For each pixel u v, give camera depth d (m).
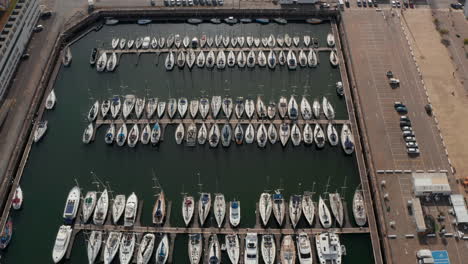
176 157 136.62
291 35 175.62
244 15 183.25
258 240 115.81
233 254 111.50
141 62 166.50
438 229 113.56
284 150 137.00
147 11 183.12
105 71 163.50
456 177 125.44
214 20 181.50
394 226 114.62
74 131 144.12
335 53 167.00
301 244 112.00
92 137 140.75
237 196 126.19
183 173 132.38
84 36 178.25
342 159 134.88
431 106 143.12
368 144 133.88
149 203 124.62
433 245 110.88
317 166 133.38
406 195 121.19
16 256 115.25
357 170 131.88
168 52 169.75
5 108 146.12
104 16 183.75
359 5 183.62
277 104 149.25
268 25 180.88
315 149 137.12
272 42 170.12
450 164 128.38
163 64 165.62
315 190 127.19
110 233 116.00
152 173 132.62
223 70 162.12
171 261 112.06
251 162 134.88
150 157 136.88
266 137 138.62
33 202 126.25
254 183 129.50
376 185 124.00
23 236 119.00
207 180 130.50
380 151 132.12
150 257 112.44
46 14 180.88
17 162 133.50
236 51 168.00
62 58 167.12
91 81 160.00
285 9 181.38
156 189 128.25
